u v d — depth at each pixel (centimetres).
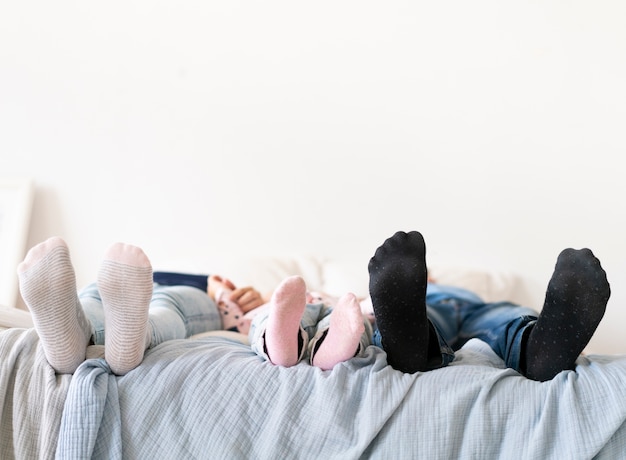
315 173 237
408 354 116
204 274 199
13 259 226
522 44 231
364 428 103
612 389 102
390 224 234
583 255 108
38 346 114
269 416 107
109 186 239
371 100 236
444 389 107
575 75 228
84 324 117
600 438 98
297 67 238
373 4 237
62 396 107
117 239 238
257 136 238
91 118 241
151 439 107
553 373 112
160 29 242
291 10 239
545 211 228
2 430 110
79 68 242
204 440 106
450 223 232
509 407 103
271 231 237
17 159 240
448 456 101
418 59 235
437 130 233
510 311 172
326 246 236
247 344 142
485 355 128
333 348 115
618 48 226
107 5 243
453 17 234
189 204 238
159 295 153
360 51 237
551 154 228
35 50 243
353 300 113
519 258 229
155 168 239
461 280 216
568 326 109
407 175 234
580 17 229
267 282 211
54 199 239
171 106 240
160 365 113
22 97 242
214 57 240
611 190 224
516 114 230
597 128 226
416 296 113
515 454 100
